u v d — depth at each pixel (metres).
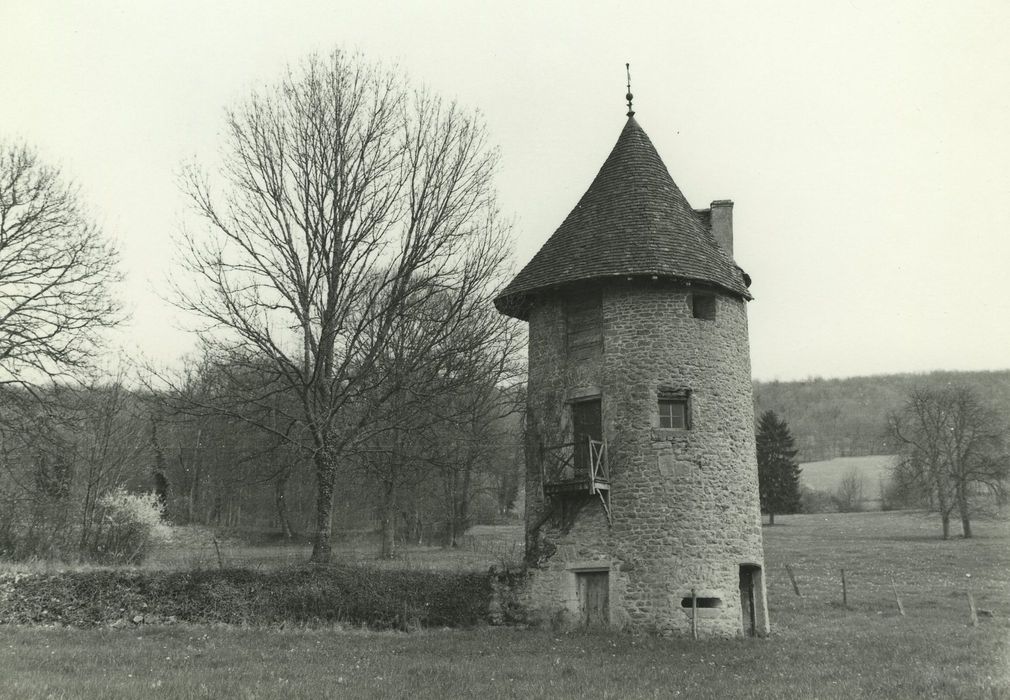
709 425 21.83
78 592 20.27
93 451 31.17
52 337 25.95
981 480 56.50
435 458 27.08
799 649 18.89
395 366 24.03
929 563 45.97
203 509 52.00
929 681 14.48
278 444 24.78
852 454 100.88
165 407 27.16
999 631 23.73
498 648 18.00
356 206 24.98
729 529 21.45
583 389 22.44
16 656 15.17
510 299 24.47
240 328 23.72
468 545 42.88
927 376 107.44
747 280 25.44
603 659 16.77
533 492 22.84
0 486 28.83
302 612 21.02
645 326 22.06
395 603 21.42
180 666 15.02
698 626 20.42
